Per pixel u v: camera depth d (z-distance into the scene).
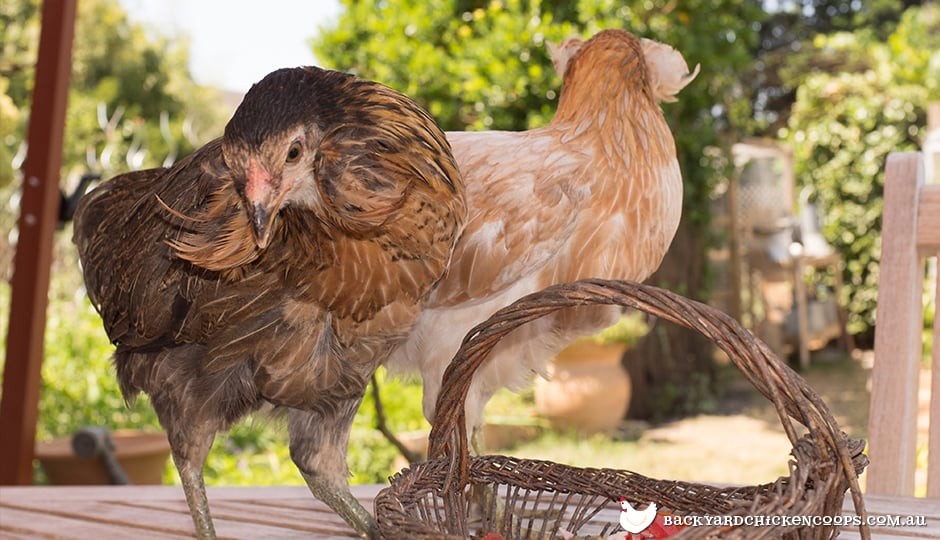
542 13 5.76
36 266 3.36
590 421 6.05
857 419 6.74
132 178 1.65
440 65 5.68
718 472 5.42
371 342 1.34
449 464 1.42
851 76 9.98
